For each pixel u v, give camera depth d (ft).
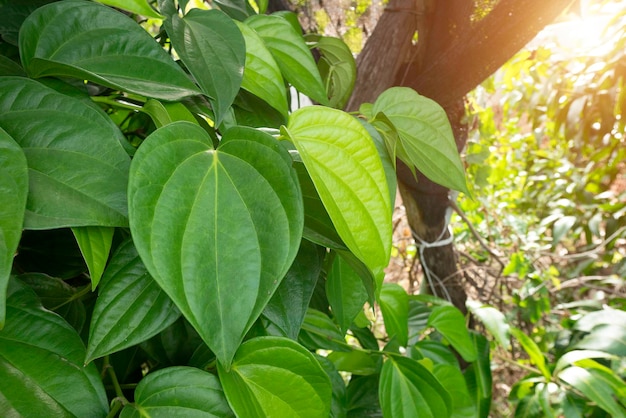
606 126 5.86
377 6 3.15
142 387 1.20
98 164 1.00
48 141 1.00
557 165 7.22
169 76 1.24
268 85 1.56
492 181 7.03
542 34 5.44
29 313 1.11
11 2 1.49
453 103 3.20
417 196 3.62
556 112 6.66
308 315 1.88
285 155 1.07
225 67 1.26
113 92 1.58
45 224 0.91
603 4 5.08
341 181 1.20
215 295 0.96
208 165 1.05
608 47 5.45
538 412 3.13
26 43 1.19
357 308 1.77
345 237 1.11
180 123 1.05
